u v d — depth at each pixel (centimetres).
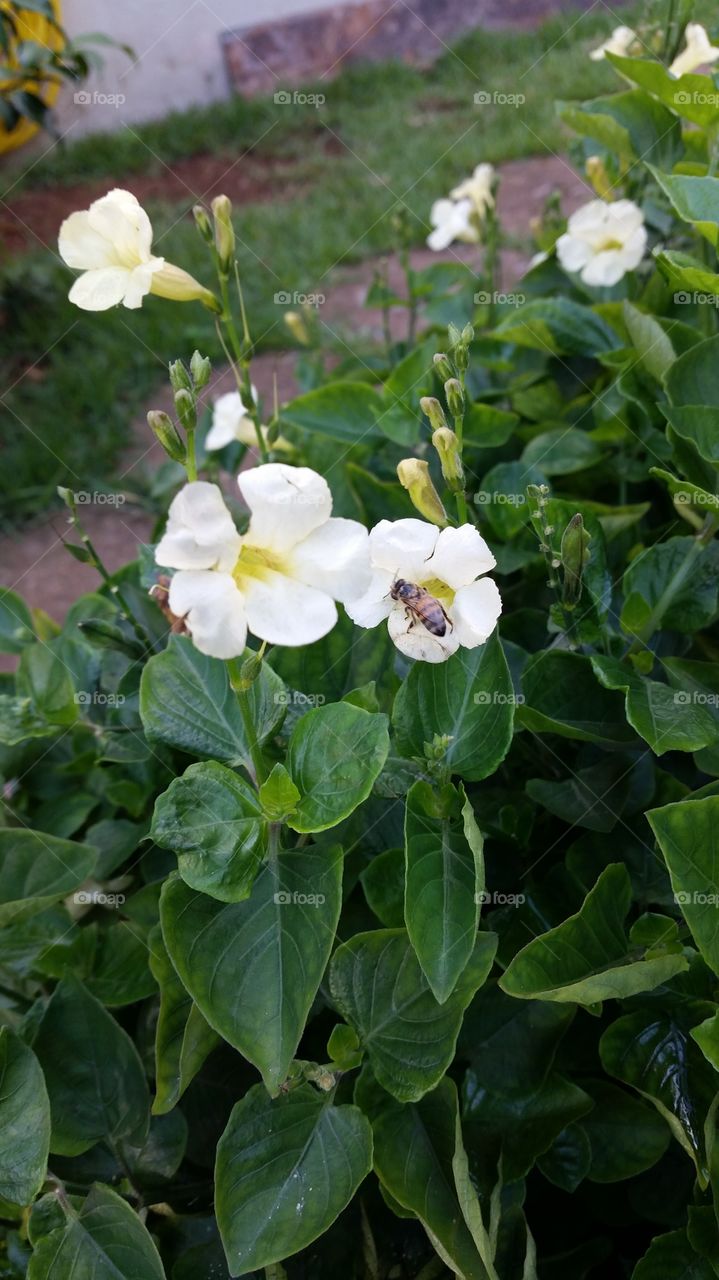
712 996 20
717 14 40
